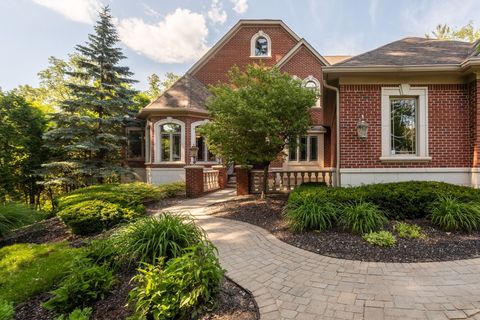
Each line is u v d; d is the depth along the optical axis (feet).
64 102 41.73
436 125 23.91
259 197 28.96
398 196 18.19
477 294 9.61
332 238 15.40
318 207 17.03
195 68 55.88
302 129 25.18
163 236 11.36
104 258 11.18
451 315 8.45
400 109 24.94
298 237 15.97
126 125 49.78
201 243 10.46
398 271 11.51
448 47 27.40
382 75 23.94
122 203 21.21
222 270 9.49
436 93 23.97
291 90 23.82
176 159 45.29
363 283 10.59
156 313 7.81
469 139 23.41
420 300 9.30
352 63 24.32
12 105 42.04
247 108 22.48
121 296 9.39
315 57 52.19
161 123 44.45
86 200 21.40
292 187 32.60
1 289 10.03
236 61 56.13
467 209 16.14
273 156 25.39
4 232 19.49
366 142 24.39
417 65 22.44
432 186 19.66
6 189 40.70
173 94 46.83
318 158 49.08
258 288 10.37
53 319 8.39
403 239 14.71
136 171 51.21
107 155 45.98
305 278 11.15
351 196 18.28
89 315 8.19
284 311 8.86
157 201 29.84
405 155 24.39
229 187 43.14
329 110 34.88
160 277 8.46
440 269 11.58
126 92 46.83
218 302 9.08
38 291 10.07
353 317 8.48
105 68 45.65
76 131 41.50
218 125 25.14
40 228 21.56
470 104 23.27
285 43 56.08
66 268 11.13
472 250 13.32
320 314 8.68
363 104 24.43
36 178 44.14
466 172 23.47
